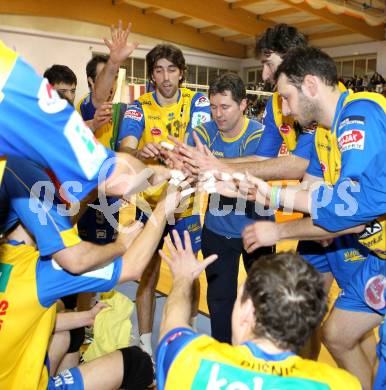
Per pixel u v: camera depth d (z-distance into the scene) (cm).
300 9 1433
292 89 212
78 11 1527
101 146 151
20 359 172
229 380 121
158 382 132
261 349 127
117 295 275
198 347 128
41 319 176
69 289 171
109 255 175
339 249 265
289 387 119
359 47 1703
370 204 191
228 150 318
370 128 191
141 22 1689
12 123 131
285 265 131
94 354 266
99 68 372
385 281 216
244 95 305
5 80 128
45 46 1523
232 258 305
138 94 1208
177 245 170
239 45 2000
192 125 353
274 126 299
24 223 167
